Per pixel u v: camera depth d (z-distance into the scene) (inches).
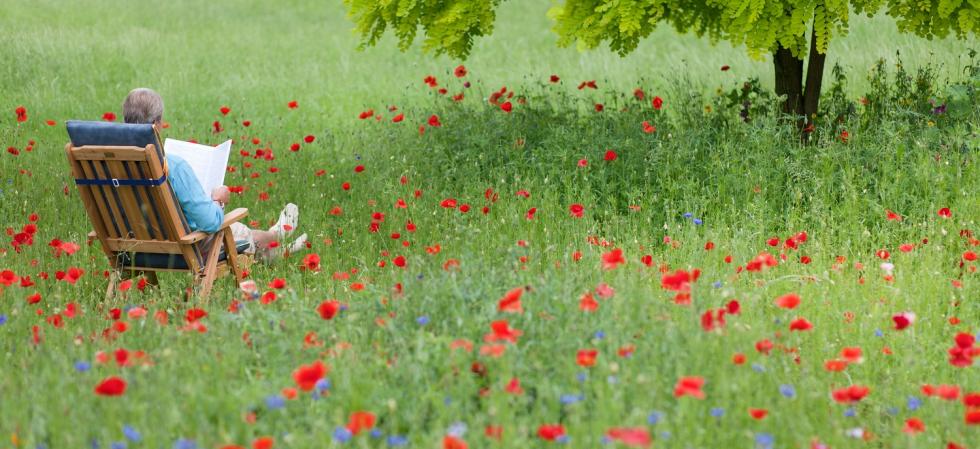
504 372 145.1
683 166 289.1
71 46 589.0
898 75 335.6
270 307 188.9
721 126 319.3
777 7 269.7
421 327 165.2
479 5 303.6
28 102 460.1
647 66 532.7
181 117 450.3
